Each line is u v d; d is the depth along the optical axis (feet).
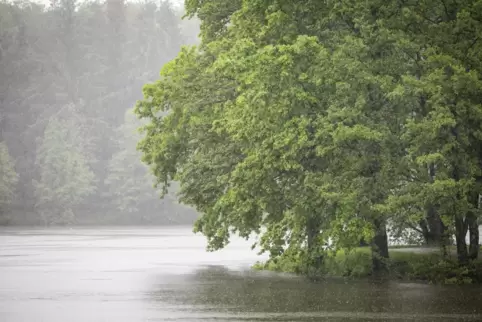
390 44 177.58
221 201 195.42
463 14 168.86
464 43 174.81
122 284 181.37
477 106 165.89
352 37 175.73
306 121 168.86
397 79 178.60
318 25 183.42
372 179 174.09
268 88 169.58
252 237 522.88
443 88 166.30
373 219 178.09
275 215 193.98
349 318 118.73
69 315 125.18
